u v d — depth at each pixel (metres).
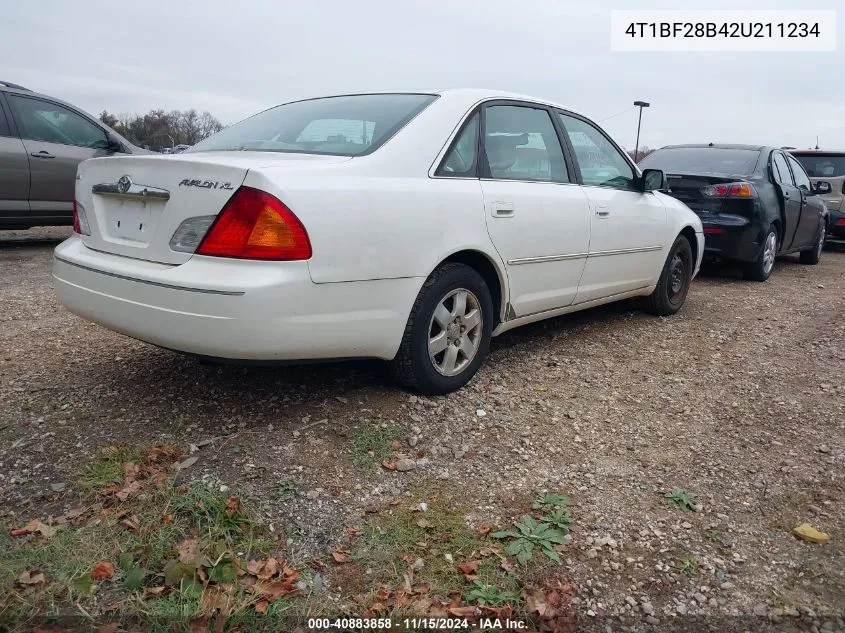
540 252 4.12
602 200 4.70
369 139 3.42
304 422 3.29
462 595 2.29
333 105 3.93
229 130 4.07
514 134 4.11
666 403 3.89
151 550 2.38
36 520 2.48
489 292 3.87
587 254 4.57
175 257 2.92
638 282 5.32
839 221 11.66
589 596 2.32
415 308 3.43
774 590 2.38
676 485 3.01
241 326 2.75
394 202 3.21
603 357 4.64
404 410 3.49
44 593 2.16
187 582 2.24
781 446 3.39
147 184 3.03
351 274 3.03
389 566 2.39
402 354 3.47
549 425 3.52
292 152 3.39
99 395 3.53
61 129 8.23
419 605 2.23
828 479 3.08
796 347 5.07
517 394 3.88
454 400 3.69
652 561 2.50
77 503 2.62
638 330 5.38
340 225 2.97
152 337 2.97
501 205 3.80
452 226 3.50
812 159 11.97
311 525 2.58
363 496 2.79
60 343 4.37
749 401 3.96
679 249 5.81
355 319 3.09
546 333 5.14
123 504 2.61
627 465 3.16
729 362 4.64
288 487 2.77
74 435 3.10
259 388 3.65
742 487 3.00
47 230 10.70
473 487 2.91
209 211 2.84
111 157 3.22
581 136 4.77
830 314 6.27
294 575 2.31
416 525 2.62
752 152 8.46
